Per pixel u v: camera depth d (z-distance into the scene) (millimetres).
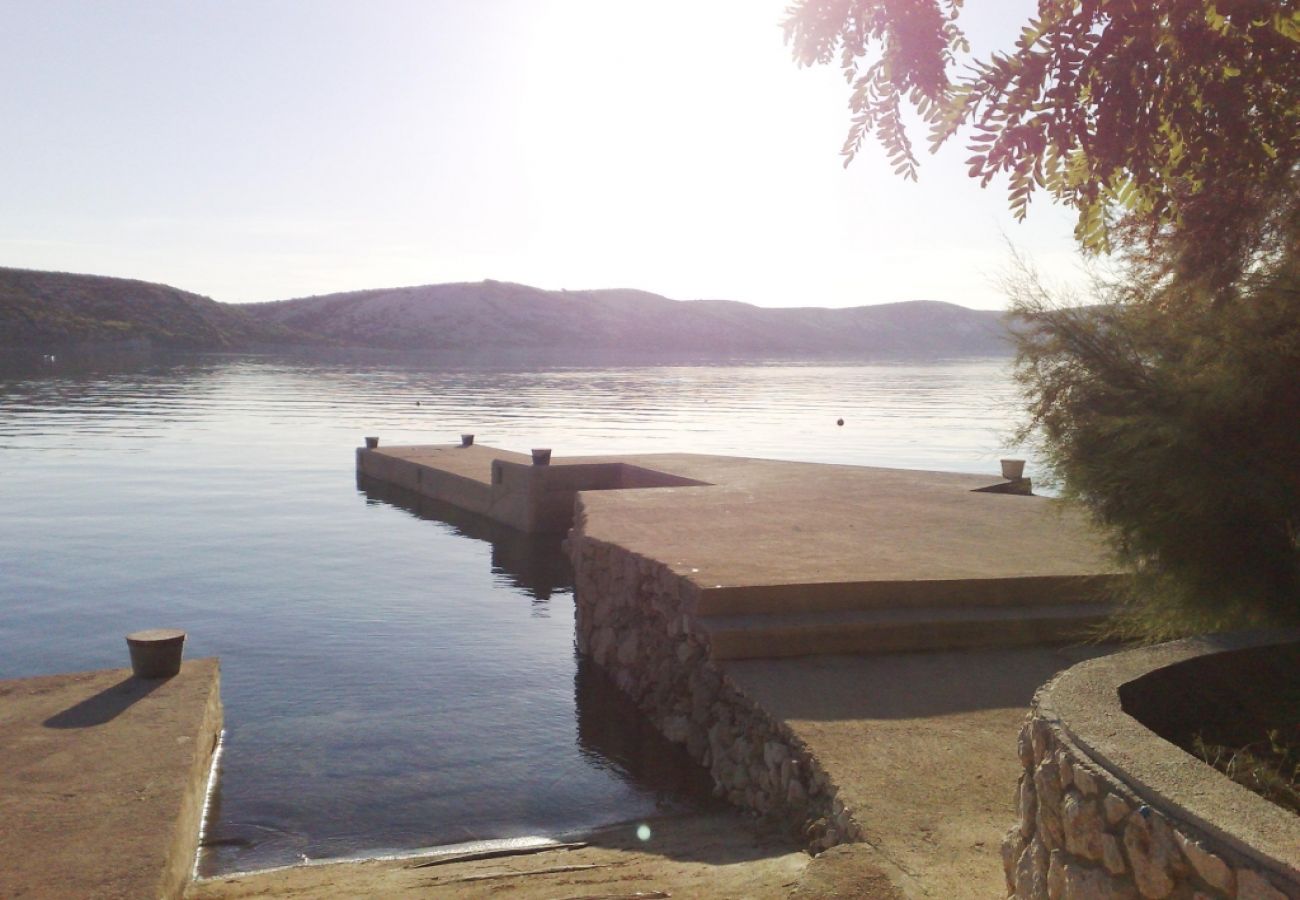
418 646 12922
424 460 26781
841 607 8781
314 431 43219
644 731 9461
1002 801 5531
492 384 82000
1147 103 3920
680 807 7715
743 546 10844
